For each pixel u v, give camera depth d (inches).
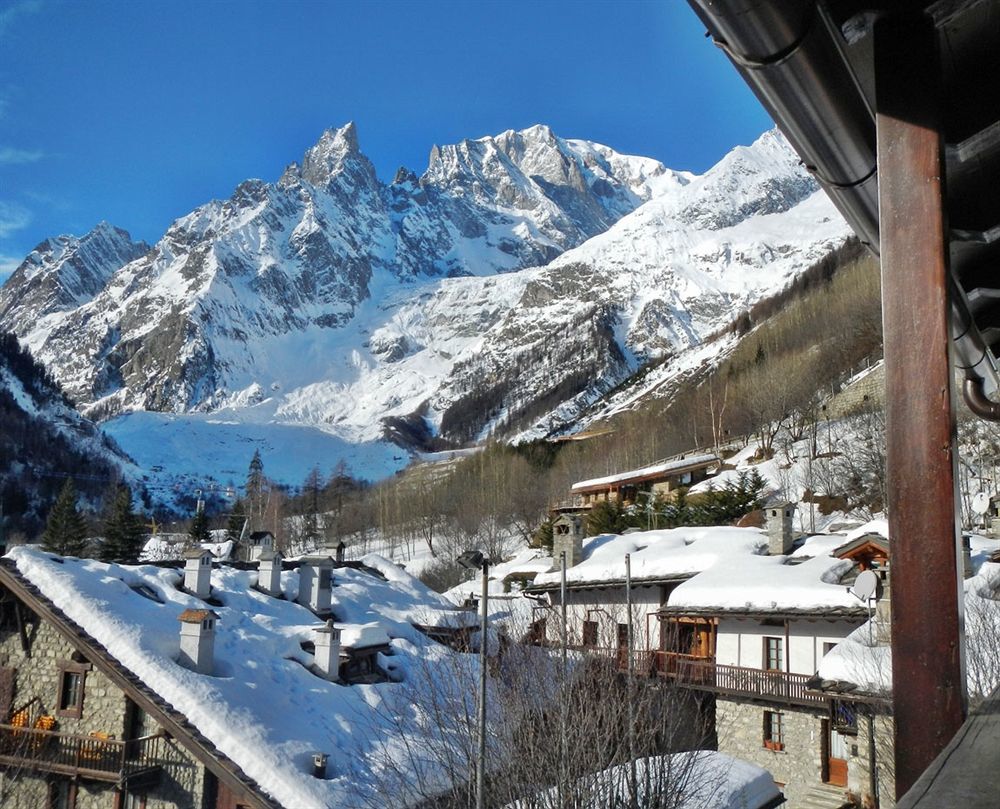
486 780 458.6
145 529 3019.2
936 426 100.7
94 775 637.3
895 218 104.0
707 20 84.7
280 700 675.4
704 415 3617.1
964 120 133.0
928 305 101.6
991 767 82.0
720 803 498.9
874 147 113.0
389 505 4023.1
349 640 765.3
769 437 2736.2
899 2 104.7
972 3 101.5
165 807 630.5
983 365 215.9
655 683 595.8
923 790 78.0
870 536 971.3
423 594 1123.3
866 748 746.8
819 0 86.0
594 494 2664.9
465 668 625.0
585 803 410.0
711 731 969.5
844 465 2053.4
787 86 94.8
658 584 1135.6
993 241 150.2
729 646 1003.3
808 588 952.3
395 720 586.6
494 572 1921.8
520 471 3491.6
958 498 100.0
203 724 622.8
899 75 104.0
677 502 1993.1
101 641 681.6
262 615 830.5
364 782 578.9
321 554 1035.3
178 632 721.6
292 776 582.2
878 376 2640.3
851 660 774.5
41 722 686.5
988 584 823.7
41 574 730.2
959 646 98.6
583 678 487.8
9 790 677.9
